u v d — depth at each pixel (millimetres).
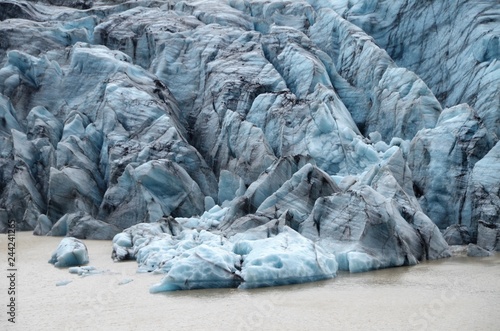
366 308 14891
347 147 28531
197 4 43625
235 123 30562
